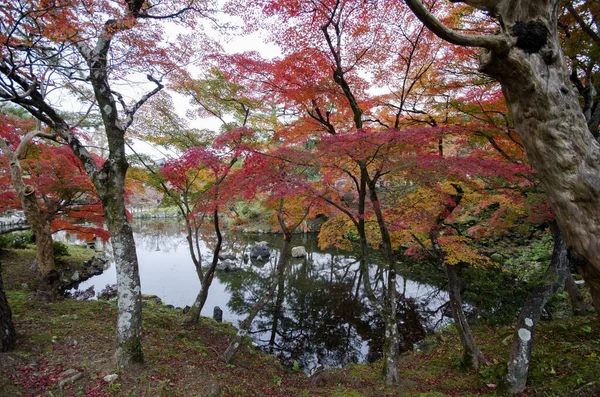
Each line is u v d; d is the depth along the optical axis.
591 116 5.10
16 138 9.96
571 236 2.50
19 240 14.96
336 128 6.52
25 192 8.77
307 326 10.22
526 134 2.63
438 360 6.78
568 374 4.77
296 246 22.45
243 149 4.73
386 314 5.61
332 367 7.00
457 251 7.33
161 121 7.16
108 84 4.34
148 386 3.96
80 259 15.37
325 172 5.62
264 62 5.73
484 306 10.34
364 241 5.70
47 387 3.71
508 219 6.95
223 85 6.69
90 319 6.50
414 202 6.30
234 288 13.99
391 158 4.69
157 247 24.14
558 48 2.47
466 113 5.67
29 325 5.58
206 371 4.93
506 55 2.49
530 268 11.07
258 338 9.28
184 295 12.91
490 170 4.43
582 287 9.56
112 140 4.29
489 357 6.40
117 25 3.93
